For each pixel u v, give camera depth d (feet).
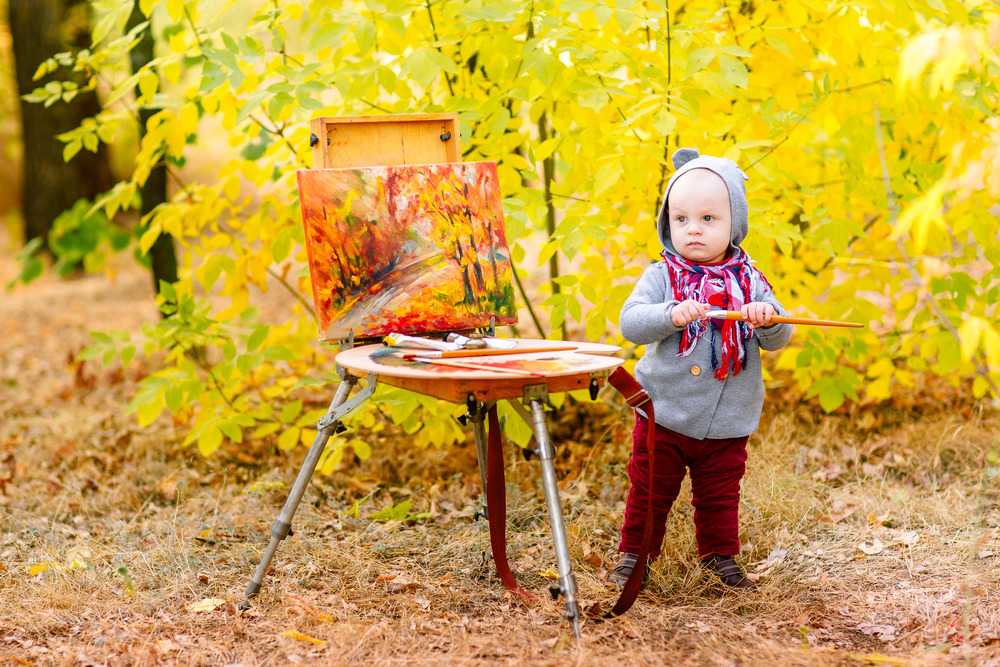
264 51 11.99
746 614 9.70
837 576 10.45
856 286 13.98
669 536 11.06
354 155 10.60
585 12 12.62
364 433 15.66
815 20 12.68
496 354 9.49
